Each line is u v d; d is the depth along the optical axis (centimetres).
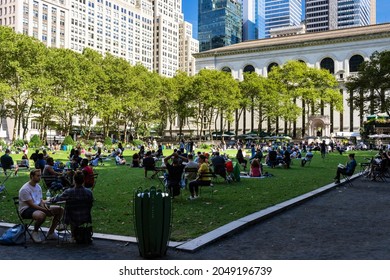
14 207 1307
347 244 875
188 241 866
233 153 5056
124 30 14725
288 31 16900
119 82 6450
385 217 1181
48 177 1473
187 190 1742
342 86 9325
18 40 5203
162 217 766
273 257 778
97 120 9975
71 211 869
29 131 8519
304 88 7600
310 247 852
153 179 2152
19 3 10256
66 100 5916
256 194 1605
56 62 5481
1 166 2223
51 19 11156
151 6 16625
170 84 7288
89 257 778
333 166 3186
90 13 13138
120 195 1572
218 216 1157
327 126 8475
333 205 1396
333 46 9512
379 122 5688
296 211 1281
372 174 2275
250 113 10356
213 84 6856
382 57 4700
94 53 6738
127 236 921
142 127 7962
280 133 9238
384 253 804
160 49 17138
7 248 848
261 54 10312
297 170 2788
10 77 5397
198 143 7006
